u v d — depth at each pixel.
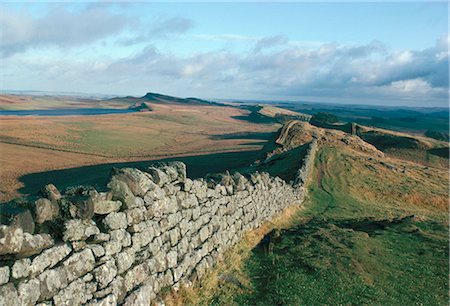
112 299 7.72
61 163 64.00
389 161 49.22
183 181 11.34
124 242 8.47
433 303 11.46
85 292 7.18
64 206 7.26
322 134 57.09
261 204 18.88
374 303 11.16
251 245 15.60
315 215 25.72
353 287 12.05
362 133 83.69
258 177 19.31
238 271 12.76
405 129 186.50
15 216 6.05
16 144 80.19
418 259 15.22
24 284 5.98
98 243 7.79
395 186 38.12
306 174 35.09
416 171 46.16
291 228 19.73
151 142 106.56
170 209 10.43
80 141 94.88
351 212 28.02
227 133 150.62
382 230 19.56
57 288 6.60
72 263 7.01
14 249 5.92
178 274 10.27
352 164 43.44
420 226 20.92
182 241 10.85
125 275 8.31
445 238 18.36
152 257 9.36
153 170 10.13
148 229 9.35
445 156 68.88
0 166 56.56
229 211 14.76
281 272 12.86
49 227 7.03
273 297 11.03
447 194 37.34
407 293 12.05
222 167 59.16
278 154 48.84
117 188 8.61
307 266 13.38
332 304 10.88
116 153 81.56
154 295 9.18
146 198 9.41
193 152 85.50
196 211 11.94
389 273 13.55
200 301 10.27
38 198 6.77
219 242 13.38
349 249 15.44
